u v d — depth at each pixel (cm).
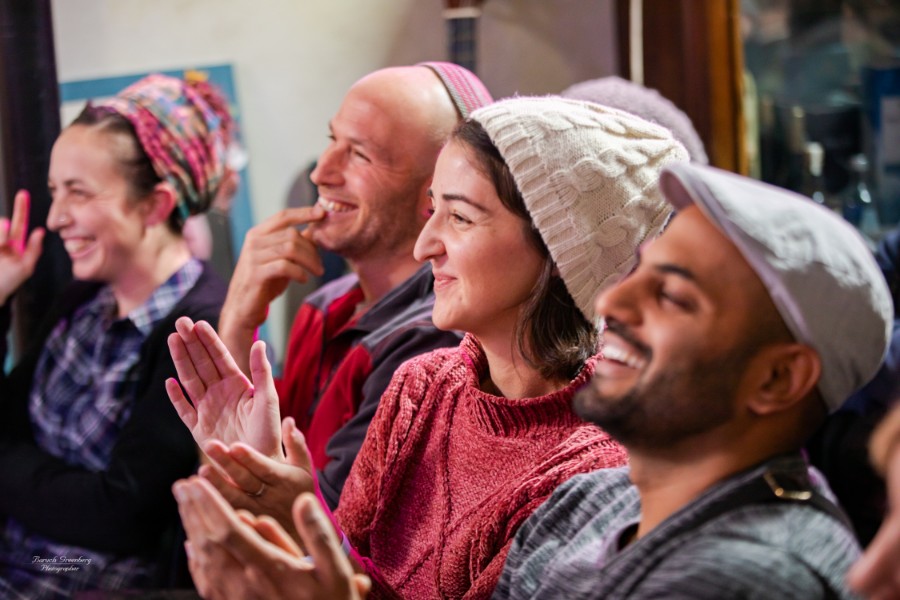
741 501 86
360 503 134
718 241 88
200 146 202
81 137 193
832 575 81
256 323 185
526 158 119
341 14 340
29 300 226
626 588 87
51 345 196
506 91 347
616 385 91
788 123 285
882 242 200
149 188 196
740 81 287
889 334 91
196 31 336
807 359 87
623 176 123
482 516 119
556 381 124
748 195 88
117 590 169
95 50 335
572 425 120
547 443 120
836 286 86
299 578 91
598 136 123
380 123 177
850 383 90
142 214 196
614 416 90
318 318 193
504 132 121
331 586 91
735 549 82
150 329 190
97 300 196
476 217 122
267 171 340
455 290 125
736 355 87
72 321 197
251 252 184
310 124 341
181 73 336
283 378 194
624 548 94
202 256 292
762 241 85
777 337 87
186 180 199
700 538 85
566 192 119
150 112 197
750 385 88
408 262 182
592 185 121
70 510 179
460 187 123
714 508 87
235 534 90
